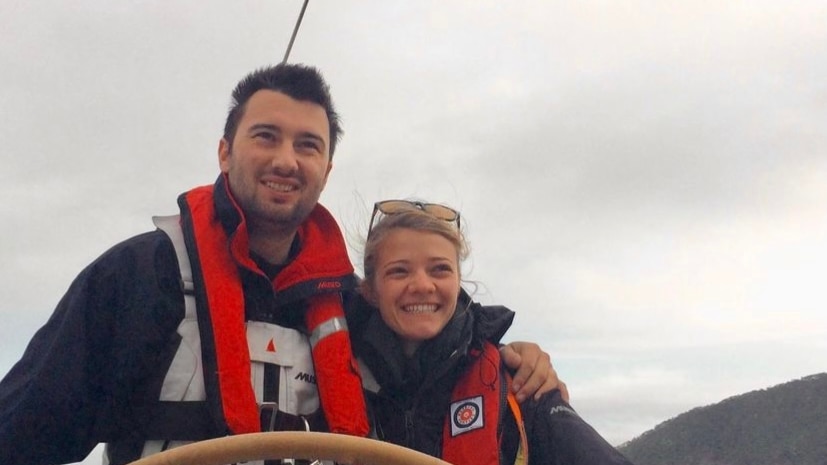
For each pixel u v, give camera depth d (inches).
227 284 39.9
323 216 46.0
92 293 39.1
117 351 38.4
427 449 43.6
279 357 40.5
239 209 41.3
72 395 36.8
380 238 46.3
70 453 38.4
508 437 43.9
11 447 35.6
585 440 41.1
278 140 42.8
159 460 27.4
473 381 44.8
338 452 28.5
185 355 38.5
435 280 44.8
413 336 44.1
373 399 44.6
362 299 47.4
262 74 44.3
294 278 42.8
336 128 47.1
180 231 41.9
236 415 37.1
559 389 45.5
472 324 45.6
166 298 39.4
